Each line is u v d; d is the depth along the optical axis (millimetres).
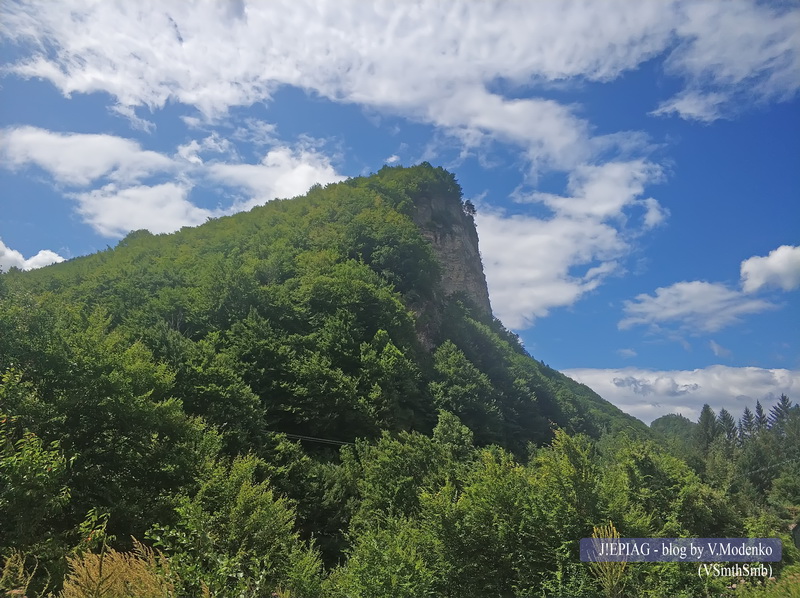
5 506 10891
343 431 41719
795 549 13641
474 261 113250
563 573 11453
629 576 10758
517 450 54125
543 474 13766
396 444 26031
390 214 79500
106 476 18938
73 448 18109
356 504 27594
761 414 101438
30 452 11461
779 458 61688
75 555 10062
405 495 22938
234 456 28938
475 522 13297
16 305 21562
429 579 12133
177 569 7984
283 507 18359
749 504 23406
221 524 14828
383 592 11617
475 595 12578
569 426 67875
